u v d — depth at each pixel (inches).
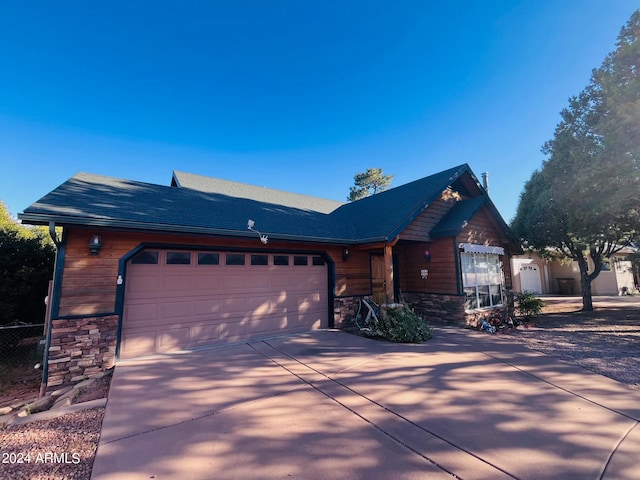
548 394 162.9
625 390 168.4
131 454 109.5
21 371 252.8
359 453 110.4
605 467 101.6
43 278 350.0
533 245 531.5
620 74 307.1
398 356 232.4
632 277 842.8
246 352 242.5
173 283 248.5
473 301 387.2
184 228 230.7
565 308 547.5
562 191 398.9
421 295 408.2
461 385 175.2
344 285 352.8
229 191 415.5
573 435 122.1
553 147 404.2
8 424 135.7
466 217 376.8
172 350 243.3
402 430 126.3
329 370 199.9
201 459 106.9
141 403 151.2
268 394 162.6
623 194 301.9
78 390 177.8
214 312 266.5
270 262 304.3
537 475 97.6
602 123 311.4
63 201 223.6
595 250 505.4
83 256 208.8
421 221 383.6
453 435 122.3
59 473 102.0
